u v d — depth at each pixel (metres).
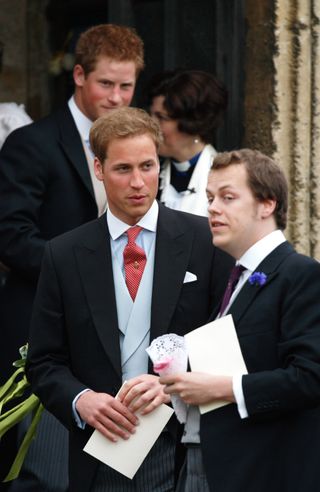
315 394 11.50
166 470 12.85
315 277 11.73
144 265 12.97
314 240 16.88
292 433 11.75
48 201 15.70
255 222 11.94
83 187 15.67
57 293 12.92
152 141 12.73
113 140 12.64
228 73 17.44
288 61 16.75
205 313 12.91
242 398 11.59
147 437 12.38
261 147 16.92
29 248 15.35
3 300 15.82
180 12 17.88
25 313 15.59
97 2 20.44
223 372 11.77
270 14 16.70
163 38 18.17
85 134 15.87
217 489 11.68
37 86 20.75
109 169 12.71
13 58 20.64
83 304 12.83
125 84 15.73
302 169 16.81
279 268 11.86
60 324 12.92
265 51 16.80
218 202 11.93
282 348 11.66
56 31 20.80
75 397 12.55
